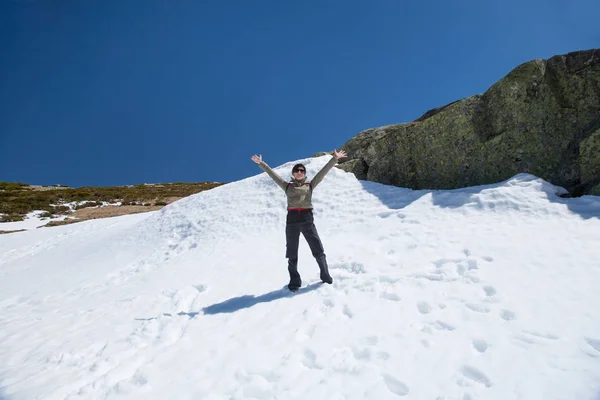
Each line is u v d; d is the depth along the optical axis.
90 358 5.27
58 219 32.62
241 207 14.51
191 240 13.20
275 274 7.91
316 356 4.37
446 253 6.89
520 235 6.88
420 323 4.75
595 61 8.62
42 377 4.80
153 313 6.90
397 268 6.74
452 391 3.46
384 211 10.12
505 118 9.47
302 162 15.88
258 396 3.79
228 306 6.60
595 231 6.39
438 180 10.82
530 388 3.32
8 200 39.94
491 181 9.68
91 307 8.06
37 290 10.91
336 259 7.89
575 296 4.75
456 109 10.39
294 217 6.51
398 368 3.90
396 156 12.05
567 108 8.84
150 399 3.97
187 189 51.59
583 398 3.13
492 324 4.44
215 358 4.70
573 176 8.51
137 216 24.11
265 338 5.06
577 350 3.74
